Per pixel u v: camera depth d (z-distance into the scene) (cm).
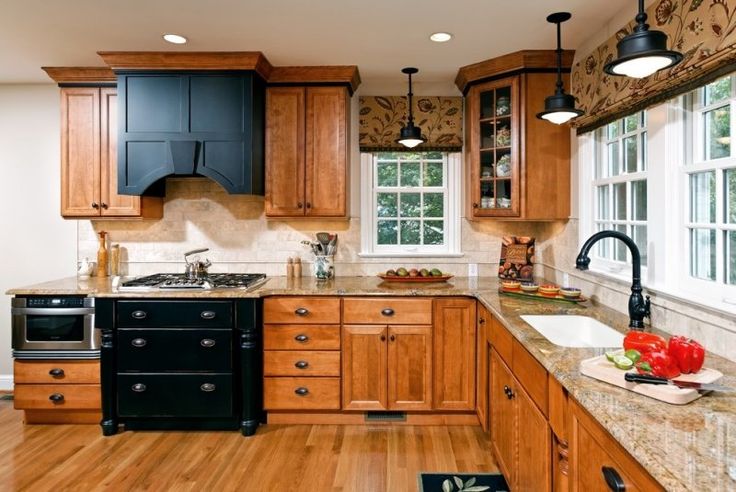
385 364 319
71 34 287
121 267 385
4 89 383
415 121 378
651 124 220
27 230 387
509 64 320
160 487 248
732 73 160
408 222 395
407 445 294
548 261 362
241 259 384
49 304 314
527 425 197
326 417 325
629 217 254
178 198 384
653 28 209
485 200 342
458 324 318
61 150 352
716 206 185
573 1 240
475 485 249
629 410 124
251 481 253
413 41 295
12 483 251
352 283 348
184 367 309
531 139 318
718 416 120
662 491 97
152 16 261
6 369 391
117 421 312
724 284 179
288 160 349
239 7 251
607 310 254
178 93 329
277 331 319
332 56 321
